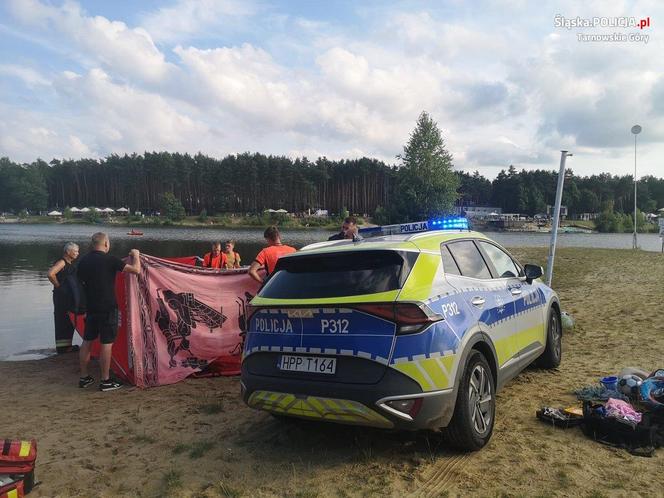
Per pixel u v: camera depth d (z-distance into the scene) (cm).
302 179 13850
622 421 438
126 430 523
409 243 448
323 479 400
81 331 828
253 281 777
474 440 423
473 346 440
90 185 15375
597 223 10912
